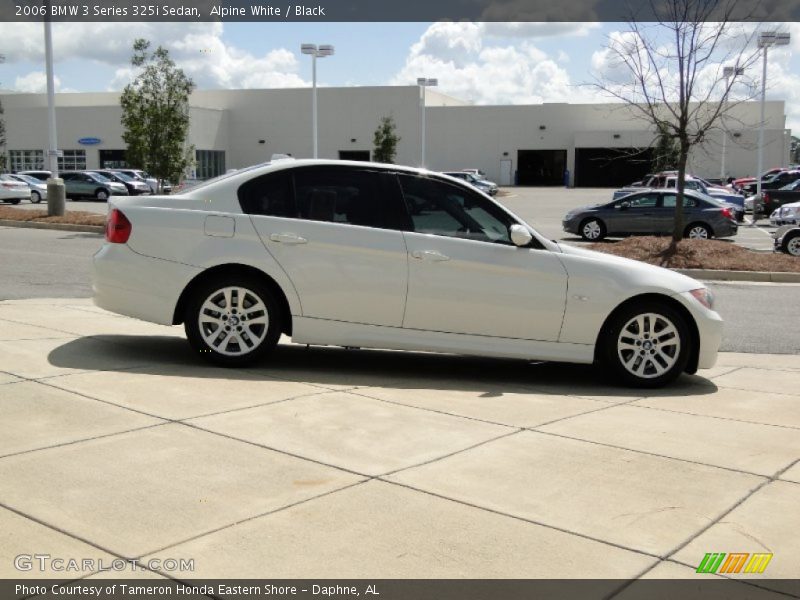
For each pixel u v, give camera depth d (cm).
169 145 2444
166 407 576
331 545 380
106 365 686
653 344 714
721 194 3347
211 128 7200
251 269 694
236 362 697
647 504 443
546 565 370
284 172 706
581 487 463
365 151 7419
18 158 6812
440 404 623
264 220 691
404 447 518
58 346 750
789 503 452
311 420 563
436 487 454
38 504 410
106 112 6581
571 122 7481
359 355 798
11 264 1491
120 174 4872
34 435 508
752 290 1548
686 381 757
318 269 687
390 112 7394
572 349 709
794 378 786
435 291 693
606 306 701
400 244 693
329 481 456
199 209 695
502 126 7538
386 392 652
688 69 1867
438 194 713
